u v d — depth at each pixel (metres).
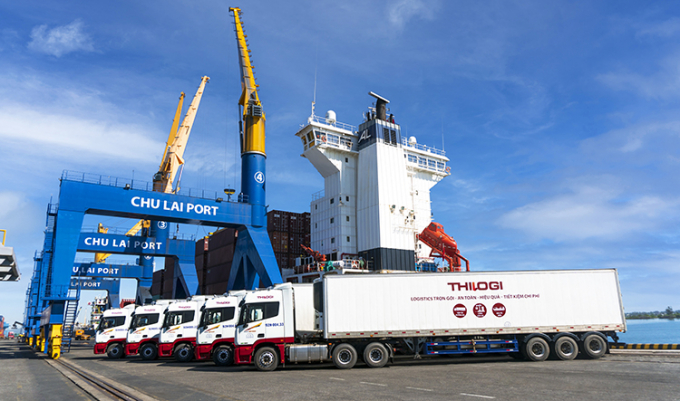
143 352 27.52
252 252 38.34
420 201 51.19
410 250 44.69
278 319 19.66
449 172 54.06
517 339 20.23
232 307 22.45
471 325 19.78
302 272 45.47
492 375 15.38
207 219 36.88
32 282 45.81
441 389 12.71
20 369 23.31
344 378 15.74
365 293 19.77
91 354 35.09
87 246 47.88
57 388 15.60
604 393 11.41
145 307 28.50
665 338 76.00
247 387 14.11
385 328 19.50
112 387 14.88
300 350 19.28
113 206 33.28
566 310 20.11
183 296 54.59
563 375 14.84
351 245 45.81
